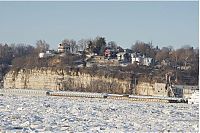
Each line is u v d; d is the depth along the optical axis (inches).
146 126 4815.5
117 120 5393.7
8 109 6250.0
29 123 4685.0
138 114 6437.0
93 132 4195.4
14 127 4318.4
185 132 4370.1
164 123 5221.5
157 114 6604.3
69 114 5959.6
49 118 5305.1
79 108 7052.2
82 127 4527.6
